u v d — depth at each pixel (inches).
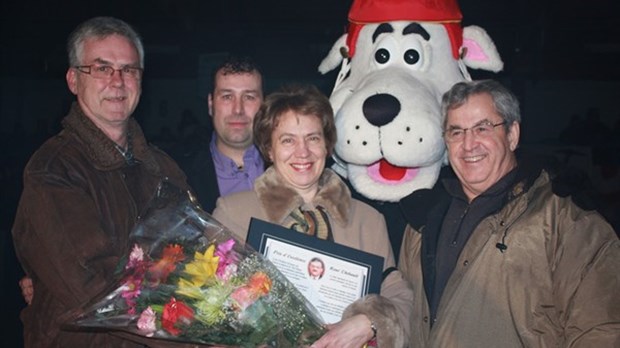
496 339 108.7
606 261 103.8
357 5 146.5
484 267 110.3
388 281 113.3
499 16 365.4
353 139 132.0
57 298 105.7
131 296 93.3
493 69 148.2
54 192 105.5
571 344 104.3
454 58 146.1
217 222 101.4
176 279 93.3
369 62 144.7
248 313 93.6
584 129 353.7
